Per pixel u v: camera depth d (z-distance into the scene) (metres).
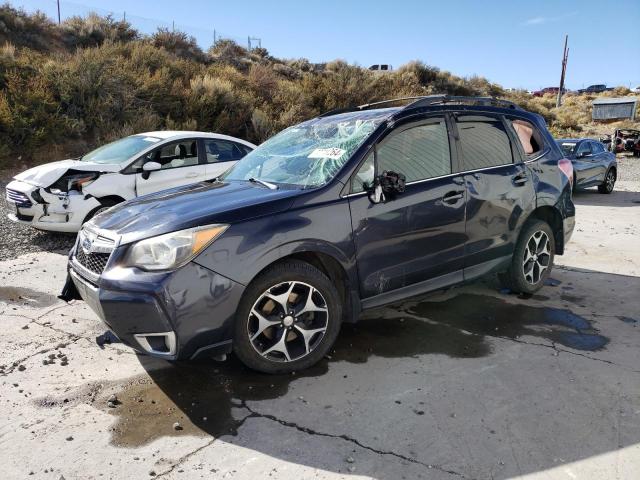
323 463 2.63
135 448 2.79
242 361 3.38
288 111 18.81
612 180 13.96
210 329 3.15
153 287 3.02
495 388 3.34
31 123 13.15
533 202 4.80
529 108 39.44
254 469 2.60
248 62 26.34
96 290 3.20
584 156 12.98
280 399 3.25
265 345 3.45
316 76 25.23
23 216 7.13
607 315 4.62
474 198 4.30
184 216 3.27
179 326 3.06
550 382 3.41
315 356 3.58
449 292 5.21
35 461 2.69
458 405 3.15
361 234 3.67
